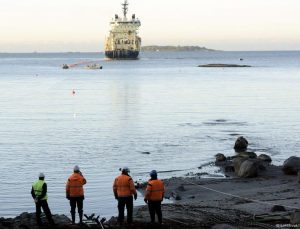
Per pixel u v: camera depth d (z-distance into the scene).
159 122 96.06
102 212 40.22
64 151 67.38
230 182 51.12
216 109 117.50
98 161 61.03
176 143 73.88
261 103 130.38
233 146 71.81
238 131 85.25
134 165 59.16
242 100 138.25
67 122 96.56
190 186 49.50
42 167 57.53
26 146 71.06
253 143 74.06
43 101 138.00
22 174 54.06
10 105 127.88
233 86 188.62
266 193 45.56
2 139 77.06
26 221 32.19
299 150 69.25
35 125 92.50
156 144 72.94
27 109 119.06
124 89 177.38
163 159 62.72
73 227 30.70
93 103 132.62
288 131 85.06
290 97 146.00
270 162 61.03
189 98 144.62
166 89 176.62
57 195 45.59
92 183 50.00
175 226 32.00
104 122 96.31
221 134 82.19
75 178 31.56
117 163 60.03
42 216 33.34
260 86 187.62
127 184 30.95
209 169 57.69
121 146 71.12
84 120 99.38
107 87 186.88
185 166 59.12
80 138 78.06
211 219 34.12
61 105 128.12
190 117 103.56
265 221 33.91
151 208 31.03
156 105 126.69
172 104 128.62
